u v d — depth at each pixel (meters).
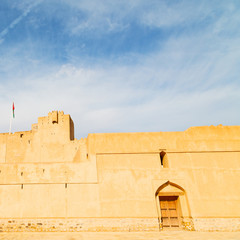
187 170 16.38
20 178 15.88
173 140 17.14
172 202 16.38
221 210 15.38
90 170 16.19
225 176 16.28
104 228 14.81
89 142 16.98
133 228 14.84
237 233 14.19
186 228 15.26
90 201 15.40
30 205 15.30
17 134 38.22
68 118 39.12
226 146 17.06
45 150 37.03
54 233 14.27
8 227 14.83
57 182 15.84
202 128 17.56
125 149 16.77
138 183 15.91
